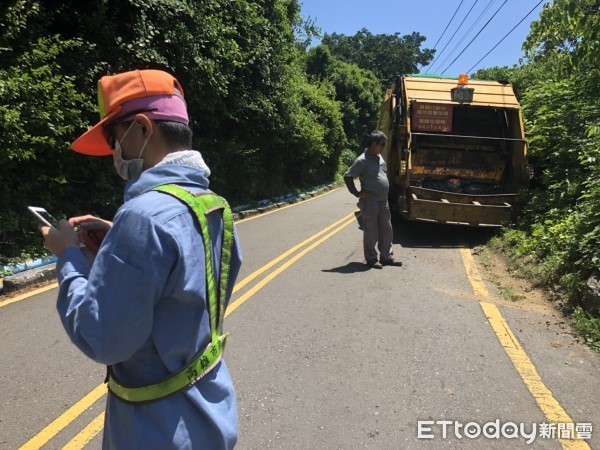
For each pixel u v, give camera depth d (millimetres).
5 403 3312
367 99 43500
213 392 1463
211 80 9977
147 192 1363
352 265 7332
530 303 5555
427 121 9547
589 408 3367
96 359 1253
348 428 3102
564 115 8867
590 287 4965
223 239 1539
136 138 1467
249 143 14672
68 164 7727
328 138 26094
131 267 1238
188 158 1478
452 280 6531
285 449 2887
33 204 7172
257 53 13086
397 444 2947
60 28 7586
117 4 7941
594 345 4309
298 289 6031
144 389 1354
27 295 5672
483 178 9914
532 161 9680
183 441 1349
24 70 6383
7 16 6156
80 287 1319
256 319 4969
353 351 4227
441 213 8867
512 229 8688
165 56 8922
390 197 10945
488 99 9562
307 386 3611
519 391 3582
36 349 4164
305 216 13195
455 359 4090
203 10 9734
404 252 8273
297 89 20094
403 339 4500
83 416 3184
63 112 6707
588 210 6102
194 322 1385
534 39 6484
